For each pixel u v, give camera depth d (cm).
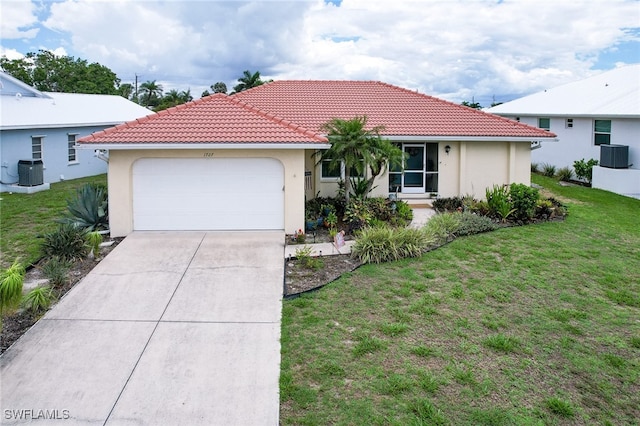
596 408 615
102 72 6119
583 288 1010
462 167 1838
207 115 1452
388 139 1620
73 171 2589
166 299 940
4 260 1177
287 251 1219
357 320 845
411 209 1658
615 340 790
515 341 774
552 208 1642
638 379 680
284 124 1417
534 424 579
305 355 728
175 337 795
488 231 1443
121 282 1018
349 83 2323
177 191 1373
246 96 2111
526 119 2873
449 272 1083
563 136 2561
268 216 1393
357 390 639
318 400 620
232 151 1358
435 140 1778
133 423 585
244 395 638
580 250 1270
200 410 608
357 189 1585
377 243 1166
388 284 1009
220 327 828
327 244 1289
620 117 2134
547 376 681
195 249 1223
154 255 1177
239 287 996
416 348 745
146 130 1347
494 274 1077
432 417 583
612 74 2873
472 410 600
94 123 2683
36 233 1433
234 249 1224
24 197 2019
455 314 870
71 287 993
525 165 1855
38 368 702
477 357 725
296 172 1366
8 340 783
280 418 591
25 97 2658
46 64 5706
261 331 813
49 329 819
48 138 2389
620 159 2145
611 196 2070
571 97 2745
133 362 720
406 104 2042
